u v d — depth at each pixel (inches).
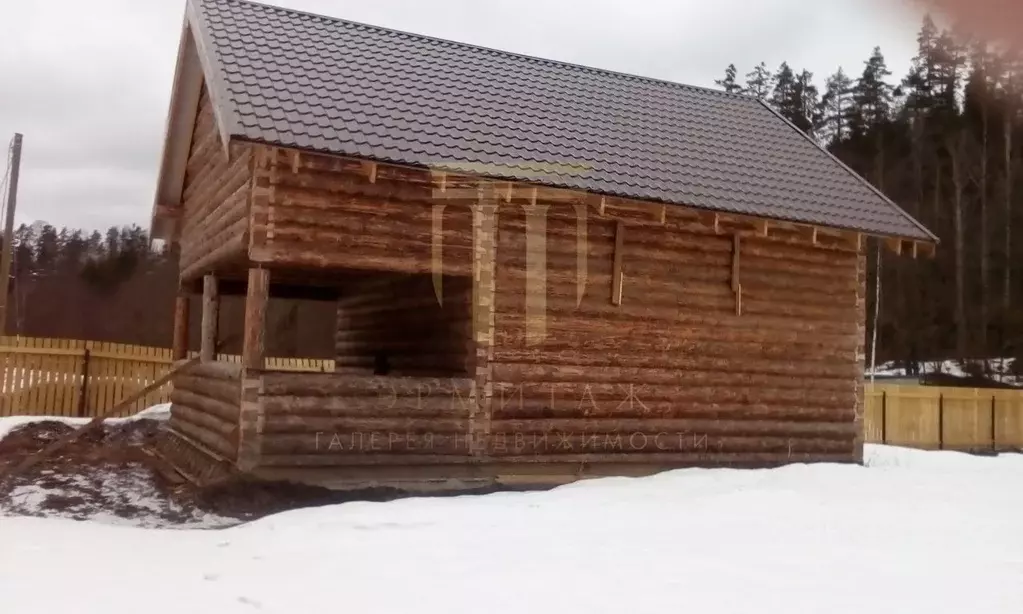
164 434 537.0
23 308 1472.7
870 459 539.8
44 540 235.5
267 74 401.1
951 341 1053.8
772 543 263.7
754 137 561.0
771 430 471.8
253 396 356.5
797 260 486.3
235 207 399.5
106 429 563.5
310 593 188.9
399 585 198.5
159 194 590.9
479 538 259.8
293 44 447.2
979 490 404.5
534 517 299.0
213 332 478.6
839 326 497.0
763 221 449.7
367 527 273.7
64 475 404.2
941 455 591.5
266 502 336.8
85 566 206.1
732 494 361.1
